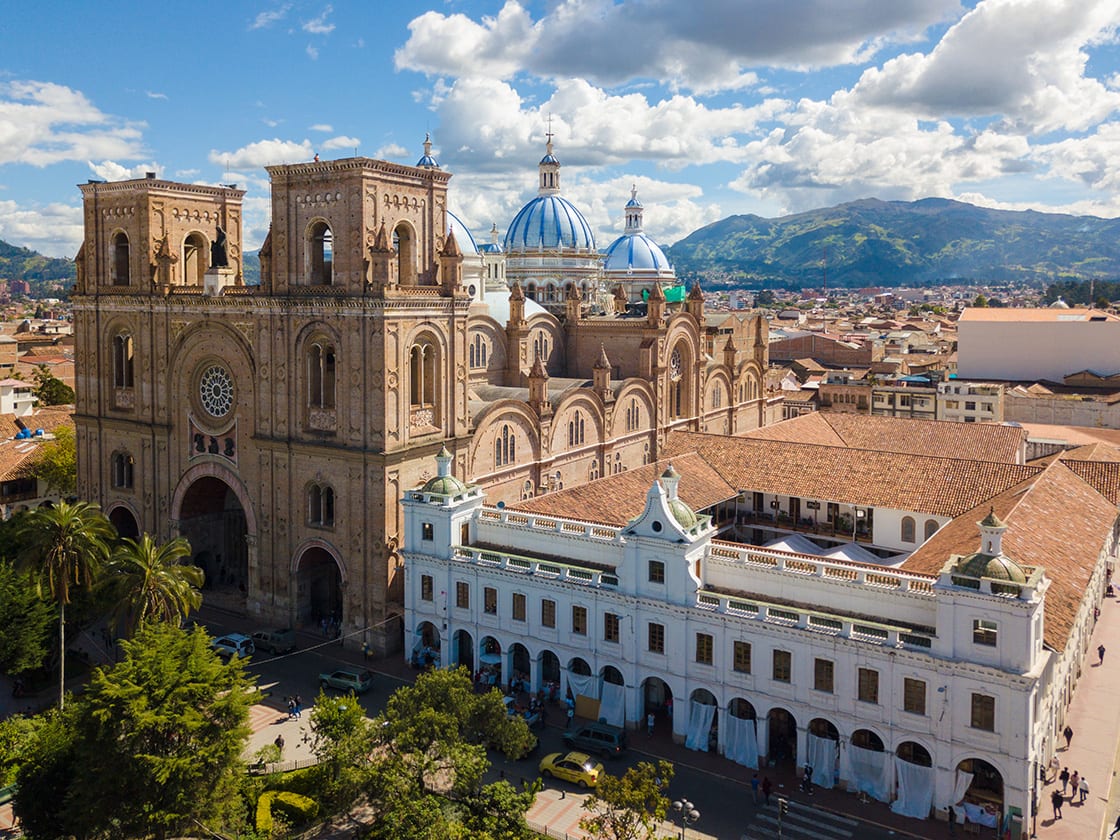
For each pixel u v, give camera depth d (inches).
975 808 1879.9
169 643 1888.5
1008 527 2399.1
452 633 2635.3
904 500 2950.3
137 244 3336.6
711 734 2242.9
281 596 3034.0
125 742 1712.6
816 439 3937.0
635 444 3993.6
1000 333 6825.8
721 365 4763.8
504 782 1791.3
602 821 1592.0
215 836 1847.9
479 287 4345.5
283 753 2217.0
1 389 5482.3
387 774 1706.4
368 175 2719.0
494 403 3159.5
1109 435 4894.2
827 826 1907.0
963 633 1886.1
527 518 2623.0
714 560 2338.8
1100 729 2324.1
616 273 5984.3
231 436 3112.7
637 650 2304.4
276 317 2935.5
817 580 2193.7
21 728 2133.4
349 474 2817.4
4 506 3949.3
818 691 2062.0
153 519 3380.9
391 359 2728.8
